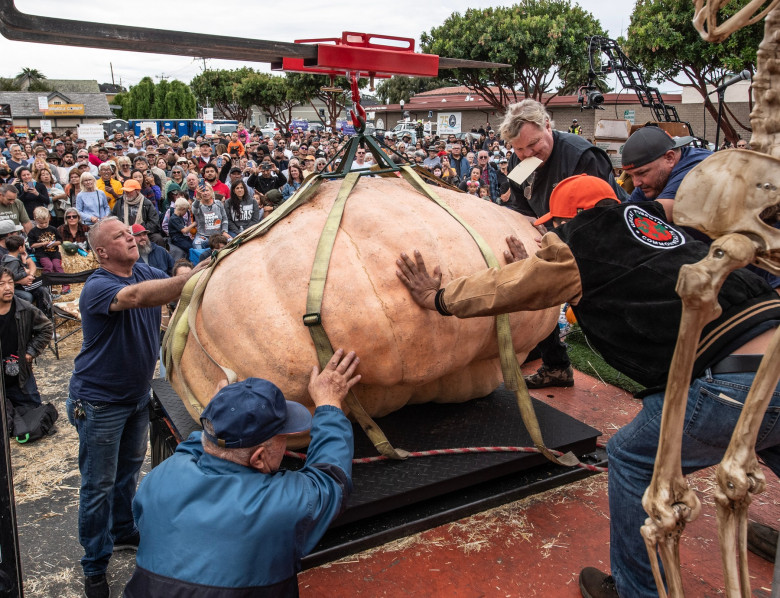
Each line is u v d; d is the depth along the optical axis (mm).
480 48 26781
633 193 3955
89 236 3152
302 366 2500
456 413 3301
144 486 1931
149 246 7523
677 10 18141
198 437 2078
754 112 1356
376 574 2459
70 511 3988
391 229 2682
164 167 14648
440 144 16250
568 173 3820
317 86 39156
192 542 1774
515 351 3104
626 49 19234
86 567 3160
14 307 4949
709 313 1309
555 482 3008
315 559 2469
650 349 1980
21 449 4844
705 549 2607
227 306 2623
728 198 1296
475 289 2215
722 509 1401
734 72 16922
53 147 18859
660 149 3189
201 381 2771
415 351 2600
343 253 2623
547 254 2037
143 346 3141
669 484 1463
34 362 6773
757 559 2580
